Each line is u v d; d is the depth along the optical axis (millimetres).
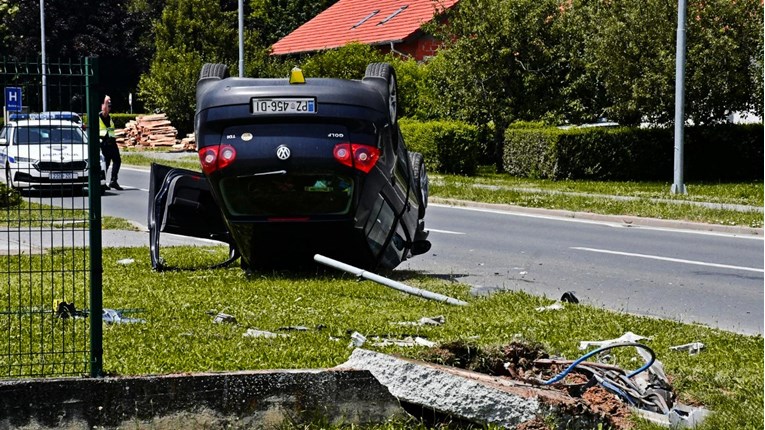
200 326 13750
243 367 11133
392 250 20391
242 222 18719
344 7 89250
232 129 18438
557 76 49750
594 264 22891
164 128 77188
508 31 48438
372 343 12734
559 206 35469
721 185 42562
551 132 45844
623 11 44906
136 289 17266
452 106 51625
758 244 26891
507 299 16719
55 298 15727
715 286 19750
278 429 8898
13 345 11922
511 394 8883
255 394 8867
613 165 46031
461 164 49062
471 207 38156
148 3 109938
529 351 10609
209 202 20719
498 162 50938
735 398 10398
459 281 20141
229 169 18375
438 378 9016
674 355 12406
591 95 50500
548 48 49094
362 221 18938
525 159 47406
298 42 86625
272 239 19000
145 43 107000
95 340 9203
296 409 8953
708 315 16578
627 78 45219
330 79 18906
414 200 21469
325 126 18406
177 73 76562
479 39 49156
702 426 9273
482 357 10211
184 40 79188
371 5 85562
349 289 17422
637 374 10547
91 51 102500
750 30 43906
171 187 20609
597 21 46281
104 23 104688
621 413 9375
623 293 18859
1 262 20469
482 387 8898
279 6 107562
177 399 8727
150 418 8680
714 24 44000
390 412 9094
